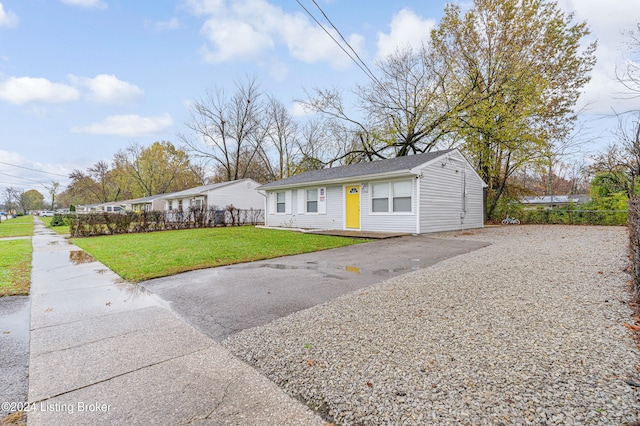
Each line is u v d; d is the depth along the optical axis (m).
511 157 17.20
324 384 2.20
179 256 7.79
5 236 15.84
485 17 17.08
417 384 2.12
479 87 17.16
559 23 15.95
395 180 12.34
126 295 4.61
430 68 18.58
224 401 2.06
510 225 16.97
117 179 49.47
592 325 2.87
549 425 1.67
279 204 17.97
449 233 12.33
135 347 2.90
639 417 1.68
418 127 19.45
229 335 3.13
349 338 2.90
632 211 4.76
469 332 2.88
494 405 1.86
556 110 16.84
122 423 1.86
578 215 16.39
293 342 2.89
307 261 7.03
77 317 3.71
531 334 2.76
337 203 14.59
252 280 5.35
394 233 11.97
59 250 9.71
